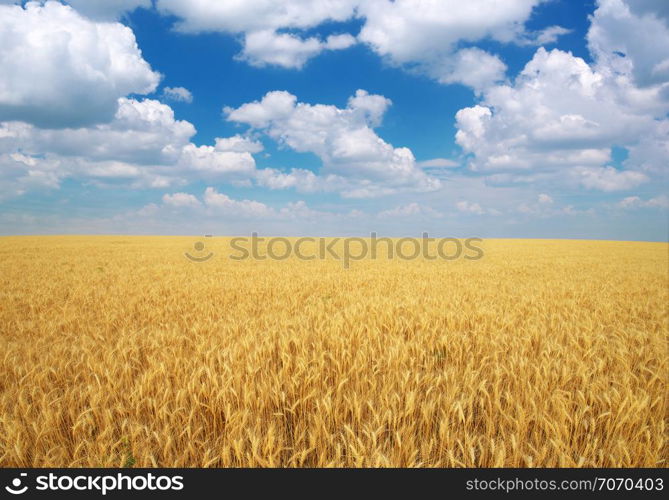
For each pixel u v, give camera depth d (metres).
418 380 4.55
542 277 15.96
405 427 3.67
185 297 11.16
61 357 5.59
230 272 17.41
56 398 4.19
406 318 7.98
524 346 6.01
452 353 5.86
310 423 3.88
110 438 3.54
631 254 31.31
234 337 6.79
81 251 29.81
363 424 3.86
